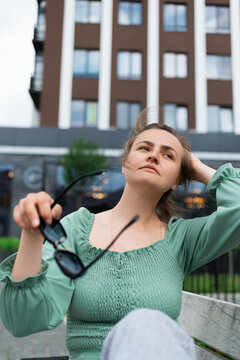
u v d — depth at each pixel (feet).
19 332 3.15
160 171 3.76
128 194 3.99
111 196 46.73
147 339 2.16
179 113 55.11
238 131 54.80
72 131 51.37
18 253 2.97
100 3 56.54
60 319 3.30
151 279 3.59
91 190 43.39
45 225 2.67
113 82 54.80
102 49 55.42
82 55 55.36
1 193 50.62
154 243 3.84
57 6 55.98
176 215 4.79
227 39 57.00
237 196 3.89
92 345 3.42
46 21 55.47
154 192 3.87
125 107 54.75
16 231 49.88
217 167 4.74
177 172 3.97
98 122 53.83
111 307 3.44
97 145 44.24
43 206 2.61
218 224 3.78
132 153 3.87
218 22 57.47
